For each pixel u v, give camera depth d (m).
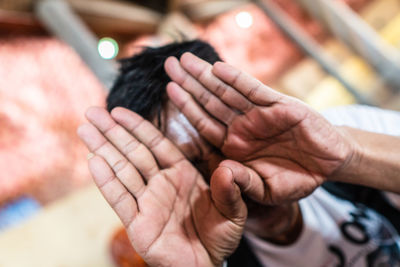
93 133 0.54
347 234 0.70
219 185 0.42
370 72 3.00
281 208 0.63
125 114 0.56
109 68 1.92
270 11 3.24
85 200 1.58
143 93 0.58
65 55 2.26
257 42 3.33
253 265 0.72
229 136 0.56
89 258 1.27
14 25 1.94
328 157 0.48
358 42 2.82
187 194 0.56
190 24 2.99
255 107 0.50
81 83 2.32
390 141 0.52
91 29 2.38
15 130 1.89
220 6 3.12
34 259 1.27
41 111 2.05
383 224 0.72
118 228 1.34
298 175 0.51
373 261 0.68
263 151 0.54
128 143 0.55
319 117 0.45
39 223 1.43
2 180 1.75
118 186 0.48
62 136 2.10
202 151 0.59
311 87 3.22
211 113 0.56
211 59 0.62
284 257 0.71
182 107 0.58
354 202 0.73
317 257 0.69
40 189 1.88
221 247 0.51
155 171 0.56
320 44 3.38
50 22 1.96
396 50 2.90
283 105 0.46
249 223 0.65
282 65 3.36
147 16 2.69
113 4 2.41
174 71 0.56
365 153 0.49
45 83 2.12
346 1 3.12
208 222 0.51
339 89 3.08
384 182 0.51
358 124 0.82
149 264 0.49
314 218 0.72
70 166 2.06
